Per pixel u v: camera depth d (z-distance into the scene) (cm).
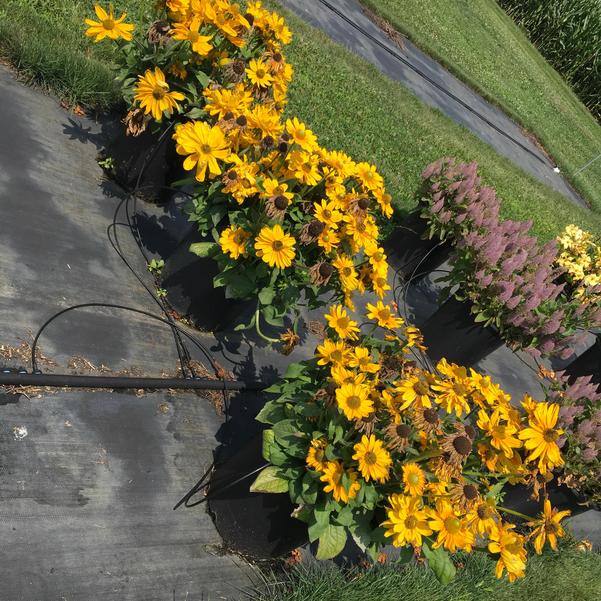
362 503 216
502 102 1520
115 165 379
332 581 265
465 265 475
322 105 707
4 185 321
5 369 255
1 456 231
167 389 301
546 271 491
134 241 359
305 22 883
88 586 219
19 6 438
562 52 2353
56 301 295
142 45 338
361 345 264
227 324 348
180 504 262
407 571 301
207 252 302
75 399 267
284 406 248
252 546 255
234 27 334
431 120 975
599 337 591
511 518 395
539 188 1185
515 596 341
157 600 231
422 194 529
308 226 275
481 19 2003
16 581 207
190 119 344
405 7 1474
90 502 240
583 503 373
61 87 404
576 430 368
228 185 279
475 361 488
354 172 309
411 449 220
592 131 2069
